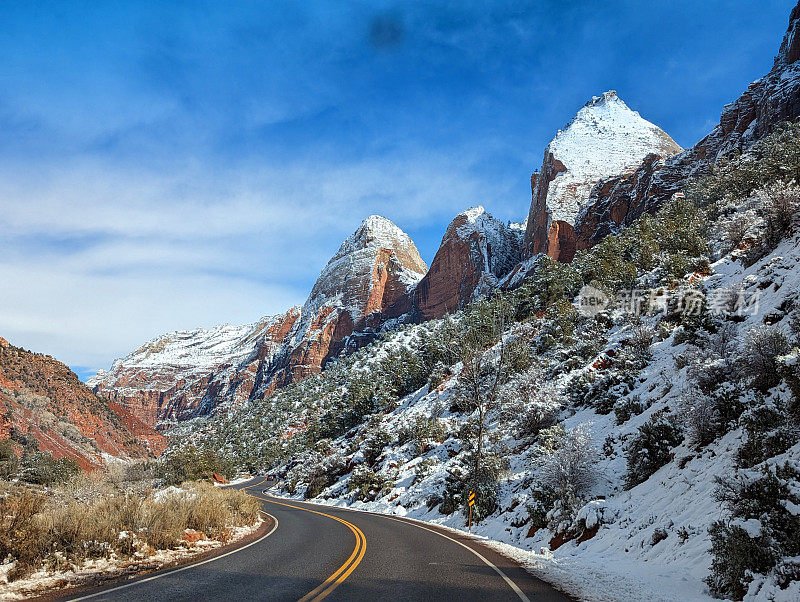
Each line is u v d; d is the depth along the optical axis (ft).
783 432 34.30
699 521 34.63
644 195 492.54
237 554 35.14
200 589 23.63
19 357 289.33
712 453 43.80
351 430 286.46
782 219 112.16
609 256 230.07
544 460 63.93
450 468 112.16
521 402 115.65
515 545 57.31
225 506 54.19
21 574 24.95
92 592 22.85
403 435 175.22
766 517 26.48
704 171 407.85
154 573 27.53
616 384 94.94
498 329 166.91
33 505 30.37
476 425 123.13
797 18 423.23
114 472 150.00
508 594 24.72
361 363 605.31
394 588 25.22
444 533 59.06
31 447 199.52
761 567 24.54
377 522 72.13
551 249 567.18
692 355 68.08
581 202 606.14
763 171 191.93
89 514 34.32
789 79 371.97
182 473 200.85
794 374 37.78
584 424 62.80
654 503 44.27
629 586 27.81
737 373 51.65
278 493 242.37
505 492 82.07
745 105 432.25
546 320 205.67
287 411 621.31
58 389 286.46
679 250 173.27
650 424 55.88
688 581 27.81
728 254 147.54
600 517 46.78
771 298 79.97
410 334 644.27
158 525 36.94
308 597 22.31
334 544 43.01
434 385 255.29
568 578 29.86
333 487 178.91
